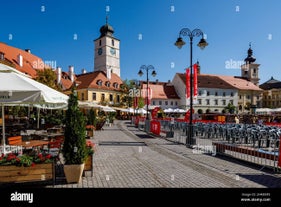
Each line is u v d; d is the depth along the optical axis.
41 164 5.54
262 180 6.60
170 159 9.31
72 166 5.89
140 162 8.66
